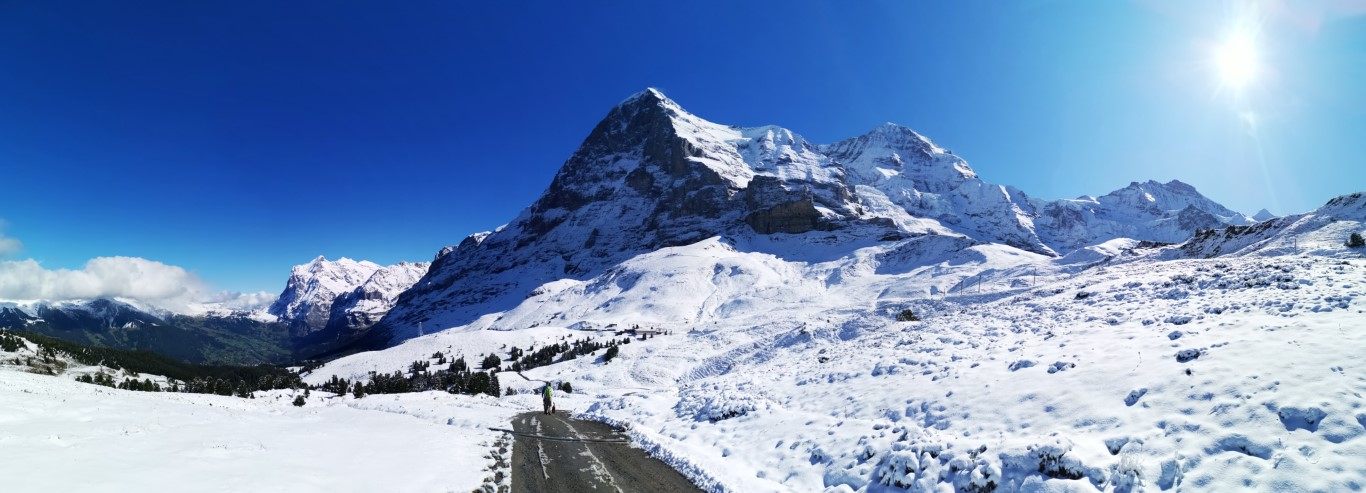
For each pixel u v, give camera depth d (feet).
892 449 39.68
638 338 318.45
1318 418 30.04
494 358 287.69
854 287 442.91
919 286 364.79
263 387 180.96
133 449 37.09
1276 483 26.99
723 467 46.21
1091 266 240.12
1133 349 50.03
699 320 423.64
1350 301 50.85
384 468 39.93
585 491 39.60
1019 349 61.62
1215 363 40.40
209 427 51.49
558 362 267.80
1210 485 28.22
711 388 85.10
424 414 80.89
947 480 34.76
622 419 75.10
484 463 45.42
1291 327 45.24
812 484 40.45
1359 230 127.54
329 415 75.36
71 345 198.18
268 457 39.34
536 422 72.43
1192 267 113.29
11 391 61.87
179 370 237.45
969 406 46.62
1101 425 36.73
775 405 63.41
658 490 40.52
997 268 380.17
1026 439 36.29
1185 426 33.22
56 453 33.53
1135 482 29.53
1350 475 25.96
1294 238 142.20
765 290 465.47
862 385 63.62
